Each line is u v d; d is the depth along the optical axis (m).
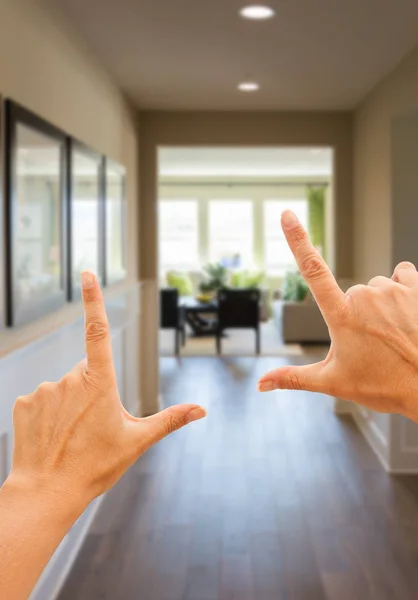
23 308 2.10
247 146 4.89
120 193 4.05
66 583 2.45
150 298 4.96
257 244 11.45
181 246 11.49
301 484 3.46
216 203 11.47
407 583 2.42
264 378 0.44
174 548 2.72
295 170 10.38
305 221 11.45
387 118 3.78
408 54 3.36
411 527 2.90
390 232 3.66
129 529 2.91
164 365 6.76
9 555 0.36
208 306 8.24
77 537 2.75
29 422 0.39
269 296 11.48
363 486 3.42
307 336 8.03
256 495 3.30
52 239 2.46
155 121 4.87
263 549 2.71
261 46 3.25
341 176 4.92
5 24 1.95
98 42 3.17
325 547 2.72
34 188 2.21
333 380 0.42
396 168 3.61
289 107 4.75
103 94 3.59
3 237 1.93
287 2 2.63
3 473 1.84
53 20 2.54
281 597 2.34
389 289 0.42
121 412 0.40
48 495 0.38
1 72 1.92
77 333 2.85
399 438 3.61
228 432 4.41
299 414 4.87
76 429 0.39
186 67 3.64
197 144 4.88
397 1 2.63
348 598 2.32
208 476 3.58
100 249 3.40
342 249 4.96
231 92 4.27
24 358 2.04
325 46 3.26
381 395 0.42
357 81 3.97
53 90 2.54
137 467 3.72
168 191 11.45
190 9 2.71
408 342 0.41
